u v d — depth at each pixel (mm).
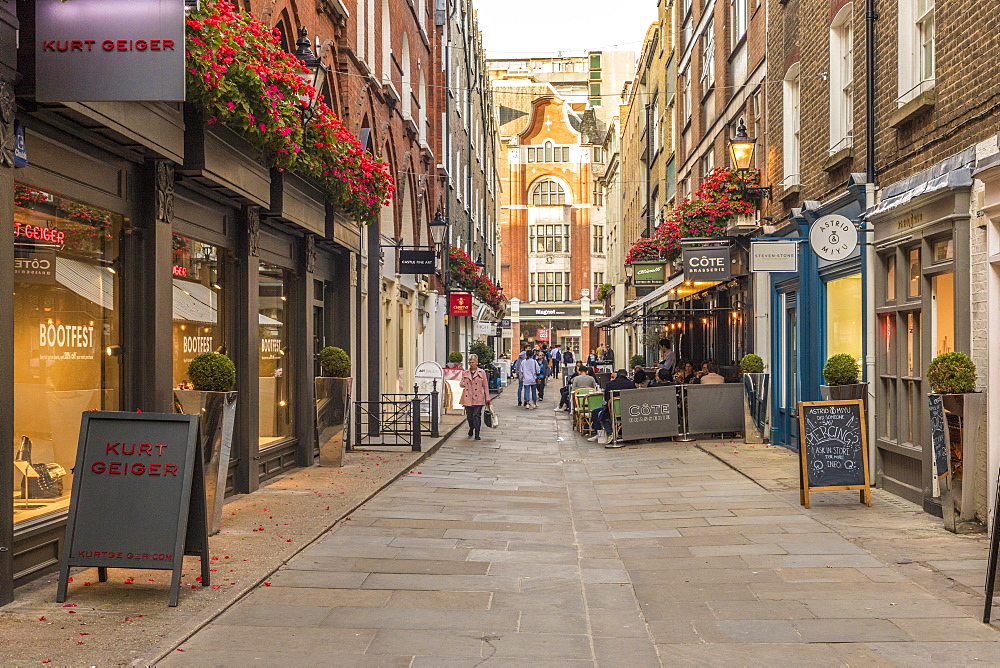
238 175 10125
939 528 9055
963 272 9266
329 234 14633
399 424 21219
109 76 6273
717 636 5824
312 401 14258
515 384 54656
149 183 8539
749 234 18594
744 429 17453
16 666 4949
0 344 6035
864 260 12109
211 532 8547
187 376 9797
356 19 18406
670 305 30781
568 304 87500
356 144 13469
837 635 5797
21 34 6289
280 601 6527
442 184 31594
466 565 7766
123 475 6285
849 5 13047
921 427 10438
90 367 7867
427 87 29125
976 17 8992
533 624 6070
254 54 9305
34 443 7043
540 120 89688
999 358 8719
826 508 10367
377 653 5441
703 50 26312
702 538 8938
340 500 10742
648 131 40062
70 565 6227
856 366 11477
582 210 88938
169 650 5332
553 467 15195
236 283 11305
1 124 6027
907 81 11016
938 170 9906
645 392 18000
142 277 8531
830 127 13977
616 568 7742
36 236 7051
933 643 5613
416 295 27500
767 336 18266
